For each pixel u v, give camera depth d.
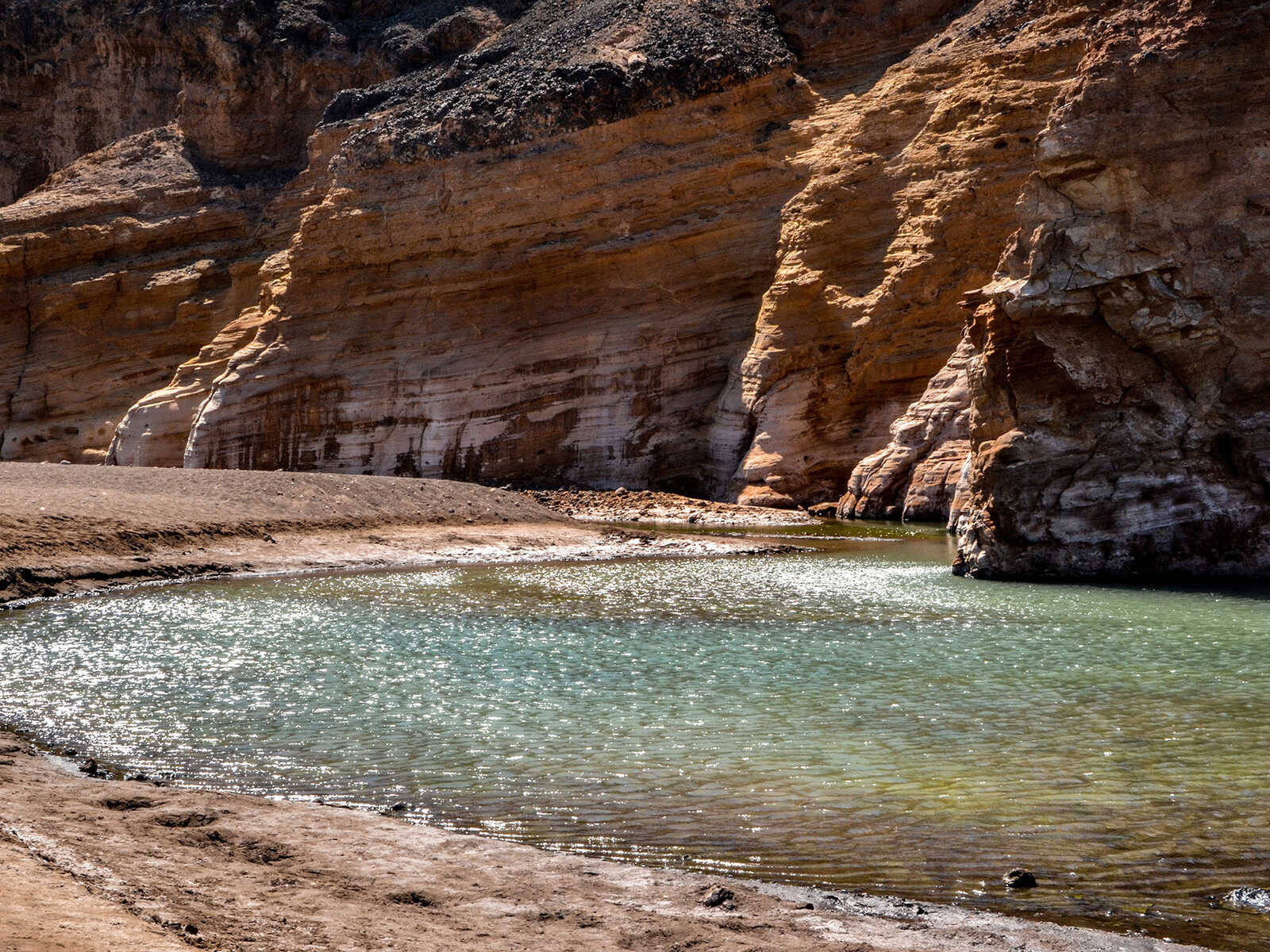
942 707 13.38
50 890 6.64
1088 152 26.27
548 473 49.88
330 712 13.19
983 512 26.38
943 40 49.59
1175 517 25.38
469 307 51.66
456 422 50.66
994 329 27.12
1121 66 26.39
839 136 49.28
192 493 31.62
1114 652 16.77
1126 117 26.06
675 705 13.52
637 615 20.45
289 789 10.43
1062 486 25.81
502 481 50.09
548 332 50.72
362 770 10.99
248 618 20.06
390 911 7.40
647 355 49.56
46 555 24.17
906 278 43.47
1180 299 25.56
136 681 14.79
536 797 10.20
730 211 50.31
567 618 20.14
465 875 8.16
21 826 8.13
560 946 6.95
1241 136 25.64
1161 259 25.69
